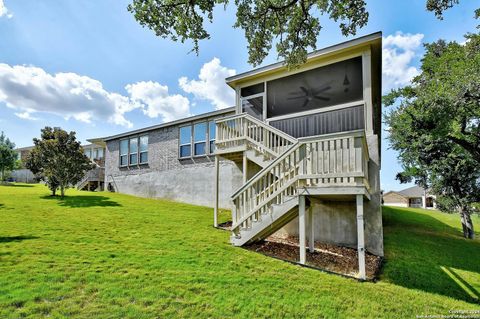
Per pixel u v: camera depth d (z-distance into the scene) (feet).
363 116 25.03
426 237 34.55
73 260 15.11
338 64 27.55
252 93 32.35
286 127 28.63
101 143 72.59
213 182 42.04
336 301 13.52
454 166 40.42
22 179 83.05
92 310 10.49
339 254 22.08
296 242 24.99
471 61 23.53
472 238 38.81
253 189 21.31
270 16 18.84
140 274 14.08
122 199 42.04
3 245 16.76
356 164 17.63
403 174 48.60
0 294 10.97
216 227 26.84
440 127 26.99
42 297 11.07
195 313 11.13
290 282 15.16
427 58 33.68
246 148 26.66
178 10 16.76
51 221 24.06
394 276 18.66
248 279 14.90
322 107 28.02
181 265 15.85
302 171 19.15
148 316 10.53
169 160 48.24
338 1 17.20
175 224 26.53
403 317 12.78
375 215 23.36
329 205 25.45
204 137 44.57
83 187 66.49
